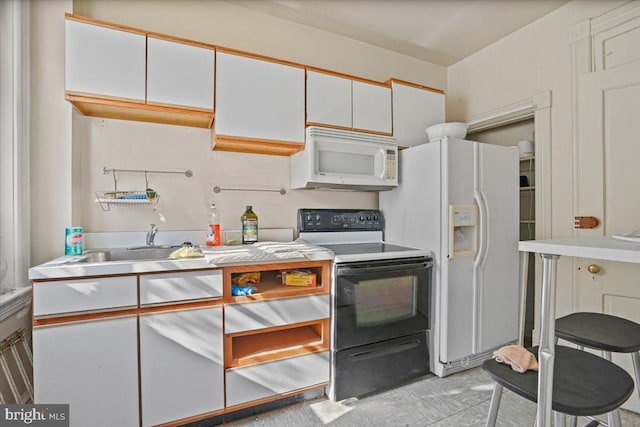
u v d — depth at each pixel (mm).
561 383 854
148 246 1899
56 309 1282
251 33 2234
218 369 1542
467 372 2117
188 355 1485
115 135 1889
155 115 1829
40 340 1265
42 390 1273
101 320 1345
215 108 1807
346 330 1776
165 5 1996
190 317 1488
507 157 2242
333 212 2396
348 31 2500
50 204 1690
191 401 1491
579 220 2010
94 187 1844
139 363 1407
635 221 1794
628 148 1822
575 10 2107
